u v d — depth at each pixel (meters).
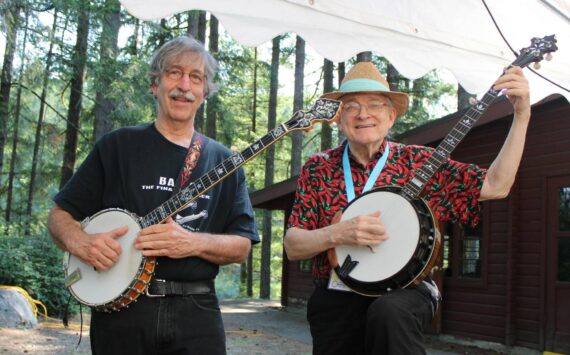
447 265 9.60
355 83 2.83
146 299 2.64
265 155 23.02
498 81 2.59
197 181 2.73
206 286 2.77
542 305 8.03
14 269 10.55
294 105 19.22
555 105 8.14
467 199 2.75
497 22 3.49
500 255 8.70
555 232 8.03
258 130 29.28
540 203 8.25
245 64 20.53
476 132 9.05
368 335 2.46
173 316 2.65
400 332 2.35
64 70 16.06
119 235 2.66
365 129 2.84
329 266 2.86
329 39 3.67
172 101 2.79
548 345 7.94
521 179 8.54
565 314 7.82
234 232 2.91
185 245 2.62
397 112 2.99
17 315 9.06
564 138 8.02
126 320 2.63
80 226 2.76
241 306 15.93
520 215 8.52
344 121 2.89
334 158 3.01
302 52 19.33
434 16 3.52
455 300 9.37
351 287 2.66
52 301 10.79
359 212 2.72
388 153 2.93
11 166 21.20
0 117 15.76
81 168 2.87
